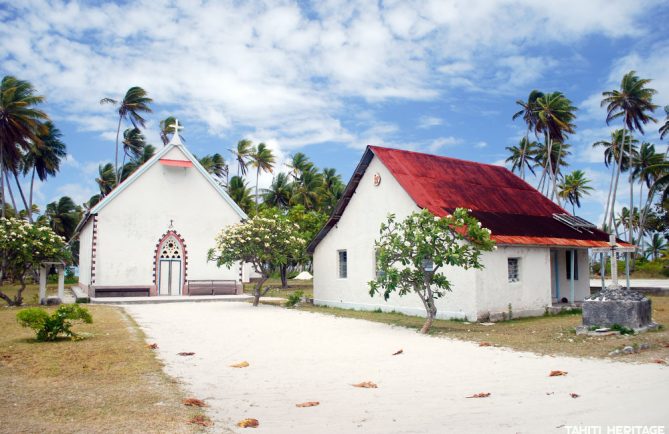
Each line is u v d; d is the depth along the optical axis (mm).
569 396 7258
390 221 15906
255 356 10734
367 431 5848
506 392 7570
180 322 16891
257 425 6082
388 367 9586
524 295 18844
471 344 12188
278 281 55375
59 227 67812
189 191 30766
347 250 23531
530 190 25047
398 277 14398
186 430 5750
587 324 13656
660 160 60438
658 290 27578
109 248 28531
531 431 5766
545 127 56125
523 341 12398
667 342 11531
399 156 22266
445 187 21328
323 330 14977
